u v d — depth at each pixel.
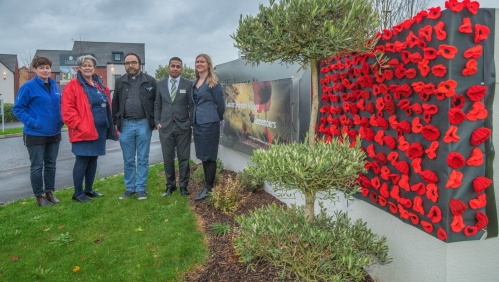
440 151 2.43
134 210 5.12
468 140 2.38
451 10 2.29
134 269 3.49
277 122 5.18
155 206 5.26
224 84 7.60
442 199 2.43
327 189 2.79
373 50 2.96
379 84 3.05
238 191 5.13
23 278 3.41
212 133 5.29
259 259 3.33
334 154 2.64
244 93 6.41
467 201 2.41
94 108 5.45
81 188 5.65
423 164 2.60
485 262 2.54
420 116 2.60
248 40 2.75
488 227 2.47
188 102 5.62
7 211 5.34
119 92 5.61
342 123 3.67
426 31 2.46
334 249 2.85
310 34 2.58
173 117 5.57
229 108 7.28
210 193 5.09
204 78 5.30
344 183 2.75
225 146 7.62
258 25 2.68
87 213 5.00
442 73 2.34
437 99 2.43
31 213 5.08
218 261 3.56
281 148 2.88
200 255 3.70
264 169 2.65
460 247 2.48
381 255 2.92
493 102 2.42
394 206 2.91
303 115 4.75
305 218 3.13
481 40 2.32
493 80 2.38
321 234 2.84
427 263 2.65
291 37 2.62
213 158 5.34
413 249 2.79
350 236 2.97
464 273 2.51
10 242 4.14
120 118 5.61
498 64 2.41
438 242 2.53
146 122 5.68
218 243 3.97
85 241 4.14
